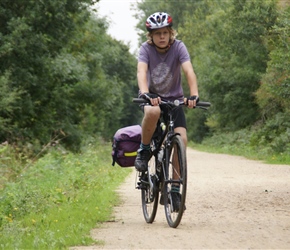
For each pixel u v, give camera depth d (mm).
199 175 18297
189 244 6773
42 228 7652
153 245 6715
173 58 8133
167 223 8508
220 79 45625
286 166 23422
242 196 12039
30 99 29547
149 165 8453
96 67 42688
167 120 8094
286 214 9391
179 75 8273
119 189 13969
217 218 8930
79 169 17172
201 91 49188
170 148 8023
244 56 43406
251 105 46375
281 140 31656
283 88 27578
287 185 14617
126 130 8617
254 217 9031
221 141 52594
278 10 39219
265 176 17906
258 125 45656
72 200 10695
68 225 7949
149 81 8227
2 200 10016
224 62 46500
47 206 9781
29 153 24281
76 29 32094
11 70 27938
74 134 35094
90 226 7984
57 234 7188
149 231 7711
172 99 8273
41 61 28906
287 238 7156
